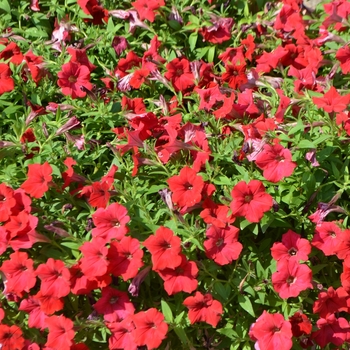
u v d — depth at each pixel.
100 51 2.06
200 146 1.72
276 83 1.91
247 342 1.65
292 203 1.67
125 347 1.59
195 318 1.59
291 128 1.71
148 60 1.96
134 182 1.72
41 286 1.58
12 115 1.90
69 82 1.87
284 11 2.06
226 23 2.06
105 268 1.57
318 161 1.69
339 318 1.63
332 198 1.65
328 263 1.70
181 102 1.90
